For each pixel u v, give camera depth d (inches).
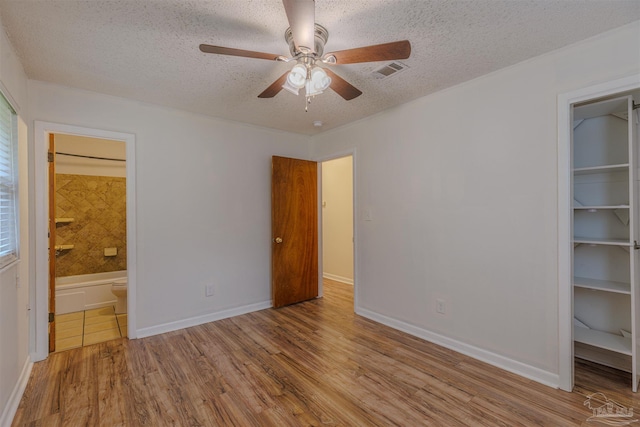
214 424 70.4
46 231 100.6
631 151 78.3
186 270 129.2
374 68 92.2
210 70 92.4
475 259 100.2
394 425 69.8
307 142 171.0
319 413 74.1
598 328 95.7
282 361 99.3
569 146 80.9
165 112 124.0
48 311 104.3
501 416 72.1
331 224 222.4
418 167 116.8
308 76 70.6
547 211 84.4
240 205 145.6
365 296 140.4
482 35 75.5
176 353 104.9
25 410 75.0
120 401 78.6
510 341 92.2
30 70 91.7
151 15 67.2
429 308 113.9
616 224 91.5
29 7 63.9
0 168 76.3
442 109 108.7
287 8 53.4
